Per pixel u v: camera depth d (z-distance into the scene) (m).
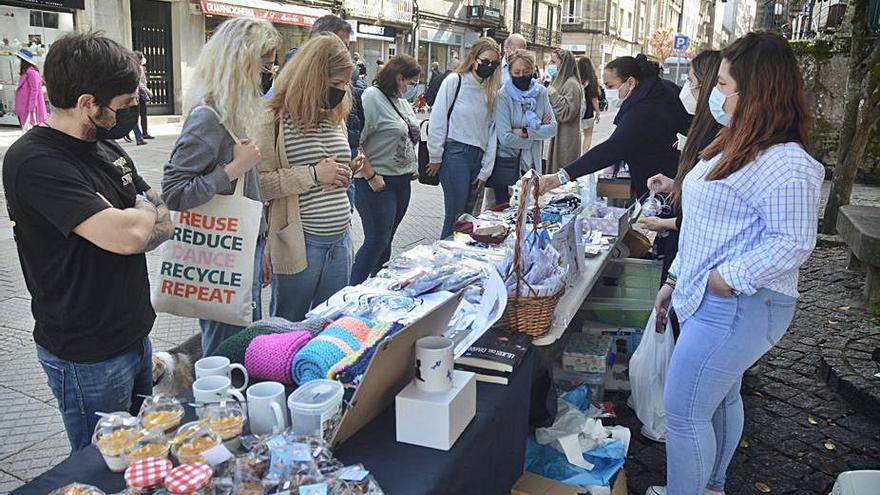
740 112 1.99
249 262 2.44
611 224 3.55
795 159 1.92
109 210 1.70
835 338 4.32
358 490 1.38
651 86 3.61
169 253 2.46
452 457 1.57
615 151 3.50
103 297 1.79
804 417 3.42
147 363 2.03
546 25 41.44
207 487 1.28
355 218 7.58
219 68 2.37
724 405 2.47
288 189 2.79
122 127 1.76
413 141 4.65
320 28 4.10
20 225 1.71
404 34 27.78
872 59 6.32
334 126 2.99
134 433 1.46
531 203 3.50
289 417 1.66
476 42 4.88
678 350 2.19
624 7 48.97
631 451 3.07
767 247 1.93
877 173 9.67
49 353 1.81
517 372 2.03
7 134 12.75
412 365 1.76
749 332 2.05
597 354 3.10
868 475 2.18
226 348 1.93
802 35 15.04
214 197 2.42
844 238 5.25
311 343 1.82
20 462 2.81
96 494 1.29
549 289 2.14
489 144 5.16
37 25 14.34
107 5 15.61
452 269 2.68
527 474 2.21
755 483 2.88
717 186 2.02
